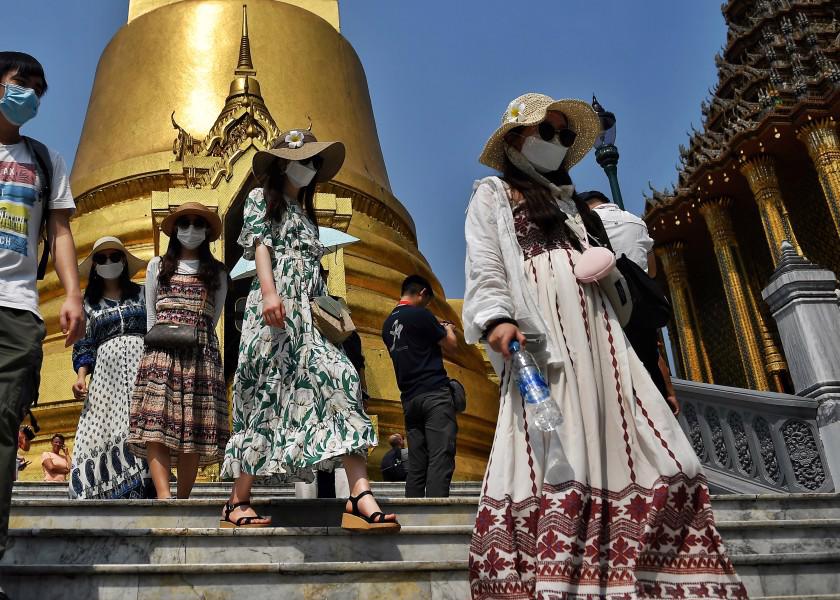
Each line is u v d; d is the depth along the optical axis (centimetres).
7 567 346
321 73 1919
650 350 413
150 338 537
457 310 1766
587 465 297
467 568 376
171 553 392
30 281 381
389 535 412
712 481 735
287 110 1808
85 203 1631
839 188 2370
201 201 1049
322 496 634
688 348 2856
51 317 1395
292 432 422
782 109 2466
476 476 1316
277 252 459
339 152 505
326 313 448
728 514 529
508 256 334
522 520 298
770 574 417
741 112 2697
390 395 1266
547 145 367
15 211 387
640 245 527
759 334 2620
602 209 553
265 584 362
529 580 291
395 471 980
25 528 408
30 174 399
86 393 626
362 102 2012
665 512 295
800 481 677
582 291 333
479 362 1584
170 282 562
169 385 532
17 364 354
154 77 1817
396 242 1664
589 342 322
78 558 385
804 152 2612
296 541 403
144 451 538
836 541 478
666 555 292
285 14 1952
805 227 2736
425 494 607
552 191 367
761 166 2573
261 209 463
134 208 1564
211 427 539
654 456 304
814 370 690
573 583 279
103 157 1752
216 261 579
